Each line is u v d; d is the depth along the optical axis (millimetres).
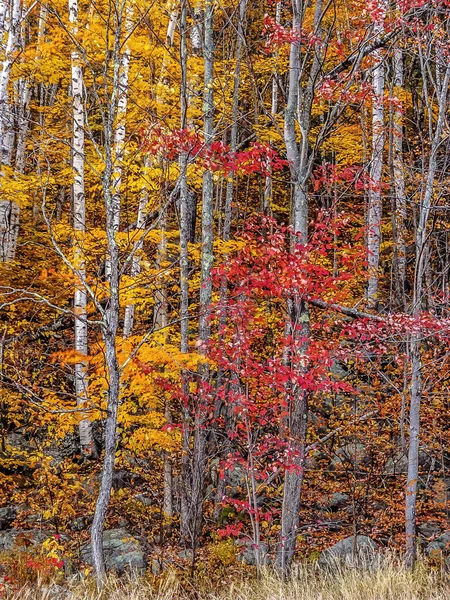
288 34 8617
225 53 16406
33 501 10836
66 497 10328
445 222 12391
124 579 8555
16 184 11297
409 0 8297
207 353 9656
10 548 9875
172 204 13008
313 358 8516
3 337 12008
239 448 11383
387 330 9180
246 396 8977
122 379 9727
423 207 9406
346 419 13102
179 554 10094
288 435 8891
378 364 12391
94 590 6805
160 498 11977
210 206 11273
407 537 9094
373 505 12594
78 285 9773
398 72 15289
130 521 11562
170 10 10461
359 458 12922
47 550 9164
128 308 12867
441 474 13148
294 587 6965
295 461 8734
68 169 12438
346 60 8820
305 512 12773
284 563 8250
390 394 12805
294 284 8273
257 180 22328
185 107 7082
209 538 11492
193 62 11430
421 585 6953
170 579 8094
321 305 8797
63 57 12820
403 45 9469
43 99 20797
